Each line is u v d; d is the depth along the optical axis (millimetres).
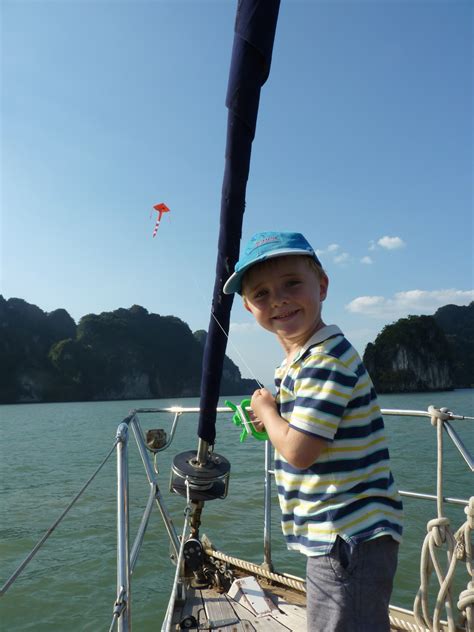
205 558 2648
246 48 1519
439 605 1840
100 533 6570
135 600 4496
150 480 2307
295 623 2096
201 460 2414
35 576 5176
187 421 25281
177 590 2332
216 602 2309
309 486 1256
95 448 18188
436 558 1856
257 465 11398
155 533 6293
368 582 1171
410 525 5906
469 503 1834
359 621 1172
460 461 10852
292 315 1353
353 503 1205
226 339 2061
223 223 1779
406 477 9086
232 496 7914
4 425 35906
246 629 2059
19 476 11727
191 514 2621
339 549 1193
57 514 7738
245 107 1588
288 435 1229
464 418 2031
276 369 1569
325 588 1215
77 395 124938
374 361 115875
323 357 1251
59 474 11828
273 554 5203
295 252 1304
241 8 1517
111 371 132250
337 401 1202
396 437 15898
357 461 1225
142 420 25625
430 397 74812
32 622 4230
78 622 4211
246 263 1331
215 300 1949
